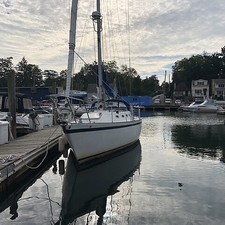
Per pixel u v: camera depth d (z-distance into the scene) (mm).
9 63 92750
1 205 7461
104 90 13047
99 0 12578
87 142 10203
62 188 8961
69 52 10594
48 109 26578
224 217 6578
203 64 97250
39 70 100875
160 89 99875
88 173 10516
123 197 7977
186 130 23562
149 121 33062
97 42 12734
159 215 6715
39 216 6773
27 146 11398
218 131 22750
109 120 12102
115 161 12250
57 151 13891
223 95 82062
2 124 11984
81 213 6977
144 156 13148
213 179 9445
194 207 7152
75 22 10727
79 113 12906
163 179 9523
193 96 83500
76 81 60469
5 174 7781
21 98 18406
